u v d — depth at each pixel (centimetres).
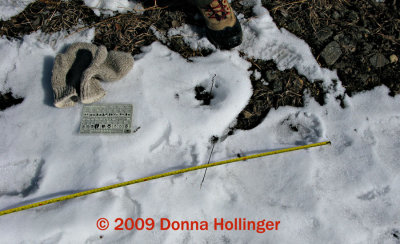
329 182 156
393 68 180
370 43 183
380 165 159
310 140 165
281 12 184
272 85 174
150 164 156
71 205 146
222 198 152
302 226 147
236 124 168
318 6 187
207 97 172
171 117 163
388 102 173
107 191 150
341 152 162
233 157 160
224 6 158
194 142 160
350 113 170
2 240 141
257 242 144
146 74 170
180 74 172
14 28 178
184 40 179
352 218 149
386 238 149
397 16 190
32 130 161
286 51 178
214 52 177
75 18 180
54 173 153
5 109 166
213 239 146
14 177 156
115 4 182
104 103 165
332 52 179
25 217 145
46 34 178
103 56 159
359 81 176
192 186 152
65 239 142
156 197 149
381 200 154
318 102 172
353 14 188
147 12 184
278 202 151
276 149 162
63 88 158
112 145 157
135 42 179
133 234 144
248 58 178
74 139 159
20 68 172
